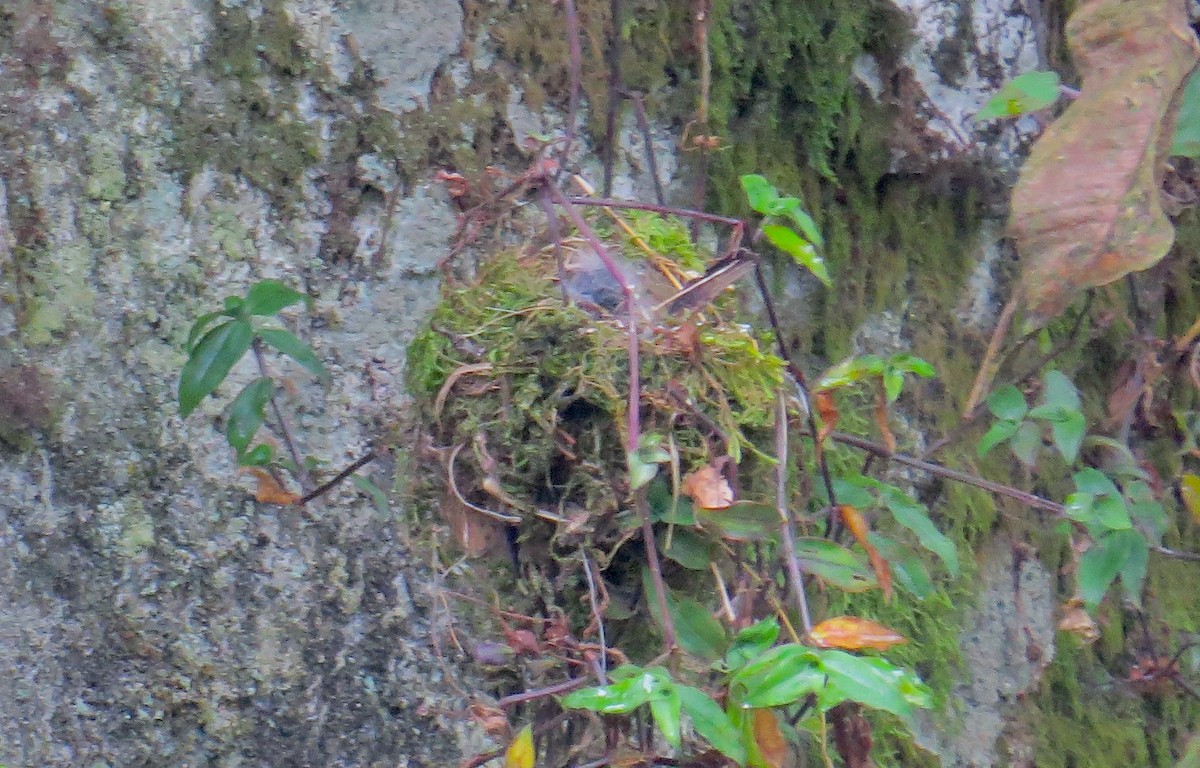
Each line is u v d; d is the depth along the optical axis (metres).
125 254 4.86
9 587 4.85
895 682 4.55
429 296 4.89
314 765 4.88
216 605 4.87
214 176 4.88
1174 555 4.88
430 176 4.90
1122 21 4.60
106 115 4.86
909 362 4.72
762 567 4.68
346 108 4.89
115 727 4.86
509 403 4.65
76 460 4.86
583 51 4.92
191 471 4.87
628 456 4.61
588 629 4.65
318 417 4.88
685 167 4.93
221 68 4.88
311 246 4.89
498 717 4.64
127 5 4.86
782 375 4.68
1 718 4.84
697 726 4.57
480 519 4.68
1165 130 4.61
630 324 4.63
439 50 4.90
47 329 4.85
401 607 4.89
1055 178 4.61
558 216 4.77
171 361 4.87
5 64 4.85
